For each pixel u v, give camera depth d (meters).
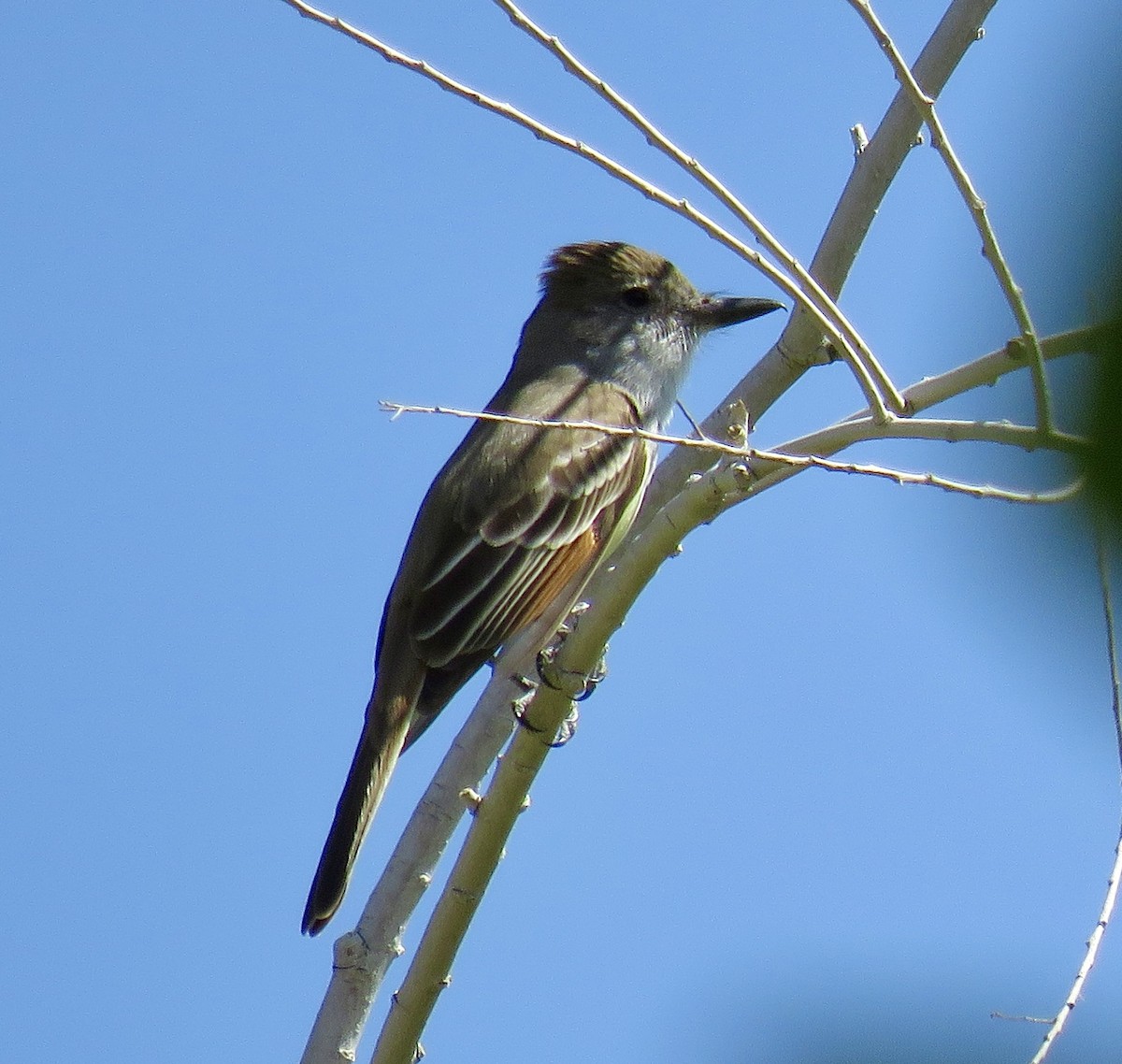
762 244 7.55
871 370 7.77
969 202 6.78
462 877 8.06
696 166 7.32
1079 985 7.40
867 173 10.59
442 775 10.39
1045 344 6.29
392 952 9.94
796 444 8.07
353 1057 9.70
